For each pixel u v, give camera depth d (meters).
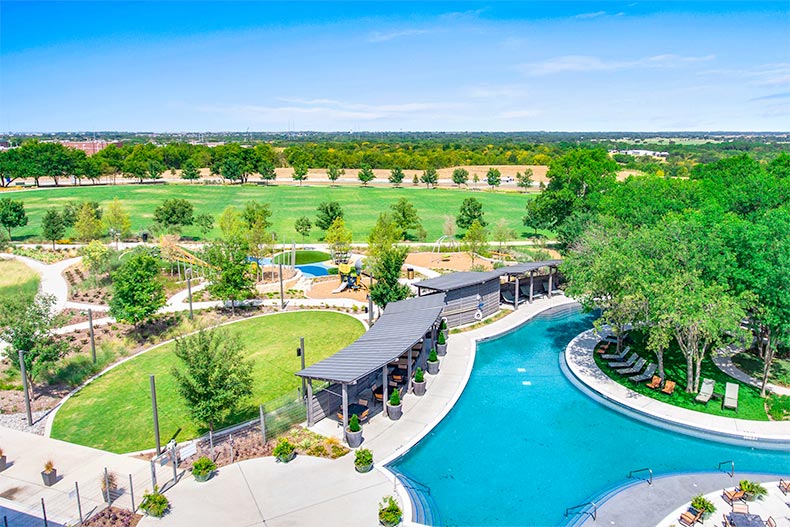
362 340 27.72
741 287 27.14
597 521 18.05
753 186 45.00
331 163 185.38
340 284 49.88
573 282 33.41
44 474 20.16
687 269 28.25
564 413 25.88
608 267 28.47
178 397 27.78
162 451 22.47
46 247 64.19
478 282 38.66
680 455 22.16
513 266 43.31
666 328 25.64
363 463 20.55
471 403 26.94
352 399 26.83
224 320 40.03
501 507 18.98
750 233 27.08
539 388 28.62
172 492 19.58
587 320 40.25
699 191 51.00
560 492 19.84
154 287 36.91
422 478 20.77
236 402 23.16
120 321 36.62
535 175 161.75
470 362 31.59
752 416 24.58
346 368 23.39
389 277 37.28
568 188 67.00
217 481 20.22
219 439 23.39
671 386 26.67
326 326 38.44
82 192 114.81
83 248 50.69
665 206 47.44
